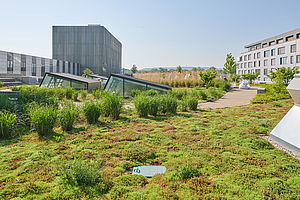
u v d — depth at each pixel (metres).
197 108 11.65
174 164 4.07
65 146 4.95
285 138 5.04
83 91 15.52
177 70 60.12
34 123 5.93
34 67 42.44
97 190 3.15
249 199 2.94
